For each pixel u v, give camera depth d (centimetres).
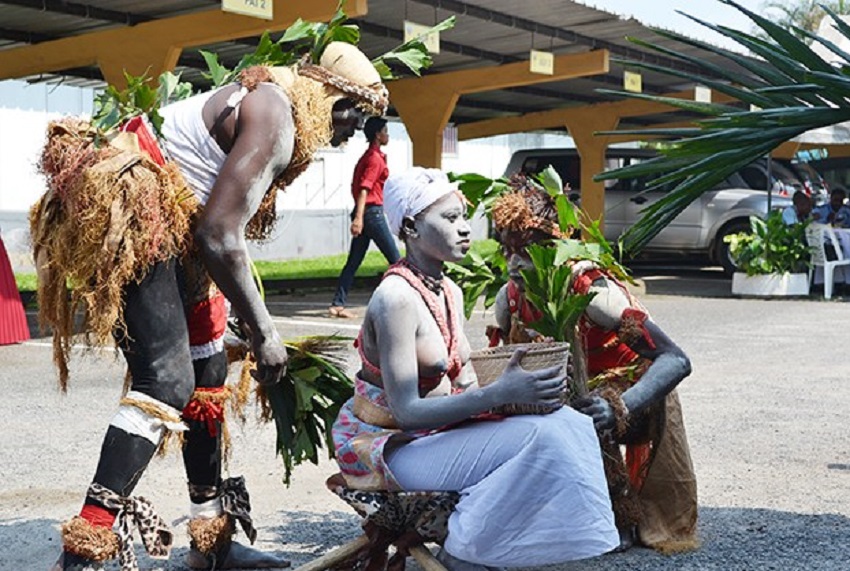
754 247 1520
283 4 1089
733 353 967
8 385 801
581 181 2116
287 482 409
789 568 399
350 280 1211
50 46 1278
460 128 2286
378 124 1155
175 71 1545
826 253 1559
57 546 421
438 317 333
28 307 1337
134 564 343
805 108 372
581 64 1563
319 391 396
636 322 376
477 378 334
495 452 317
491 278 419
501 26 1402
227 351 393
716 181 392
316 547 423
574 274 379
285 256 2628
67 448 599
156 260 344
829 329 1148
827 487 518
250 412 679
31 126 2275
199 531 388
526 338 397
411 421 321
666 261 2259
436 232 330
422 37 410
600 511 318
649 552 415
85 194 334
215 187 345
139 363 346
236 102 355
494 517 314
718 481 528
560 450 313
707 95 1984
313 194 2695
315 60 379
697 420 671
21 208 2253
